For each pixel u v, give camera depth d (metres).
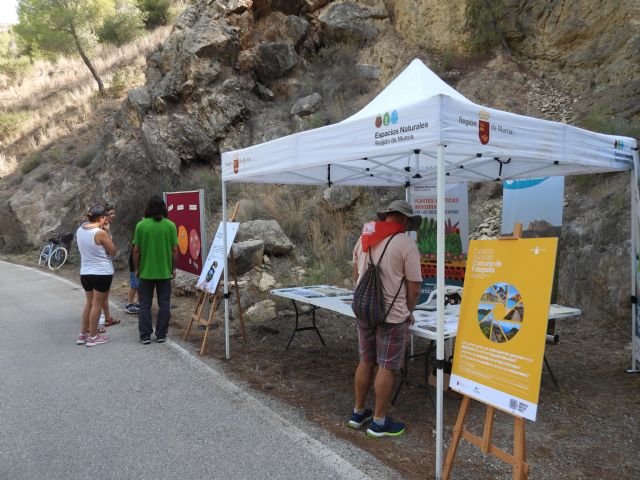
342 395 4.80
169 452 3.68
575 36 11.84
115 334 6.99
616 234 7.12
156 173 14.16
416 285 3.80
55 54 30.06
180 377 5.25
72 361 5.80
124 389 4.93
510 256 3.03
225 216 5.99
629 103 9.70
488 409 3.02
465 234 6.35
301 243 11.08
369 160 5.54
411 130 3.39
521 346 2.83
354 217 11.23
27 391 4.90
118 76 26.58
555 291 5.66
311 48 16.42
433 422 4.24
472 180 6.28
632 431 4.03
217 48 15.05
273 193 12.62
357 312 3.84
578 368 5.47
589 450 3.74
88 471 3.44
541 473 3.41
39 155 21.69
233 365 5.65
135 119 15.66
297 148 4.57
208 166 14.57
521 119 3.85
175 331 7.14
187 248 7.35
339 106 13.84
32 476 3.39
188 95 14.92
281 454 3.63
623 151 5.14
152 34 30.86
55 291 10.52
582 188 8.61
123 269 12.82
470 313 3.21
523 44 12.80
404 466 3.47
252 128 14.52
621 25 11.13
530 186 6.09
